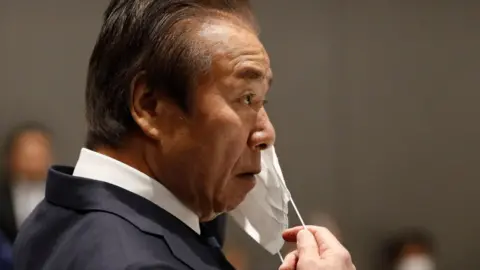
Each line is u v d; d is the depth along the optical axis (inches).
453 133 195.2
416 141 193.2
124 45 46.8
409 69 191.9
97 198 46.2
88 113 49.2
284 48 184.4
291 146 185.5
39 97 169.6
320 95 186.5
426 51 192.9
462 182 196.2
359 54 189.0
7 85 168.6
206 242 48.0
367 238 190.1
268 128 48.7
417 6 192.1
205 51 46.1
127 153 47.8
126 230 44.4
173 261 44.8
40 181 147.3
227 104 46.7
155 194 47.4
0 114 167.9
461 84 194.4
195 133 46.6
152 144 47.3
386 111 191.0
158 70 46.1
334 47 187.3
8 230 143.3
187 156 46.9
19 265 49.1
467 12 194.1
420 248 183.2
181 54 45.9
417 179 193.6
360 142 190.1
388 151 191.8
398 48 191.2
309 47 185.6
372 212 190.9
